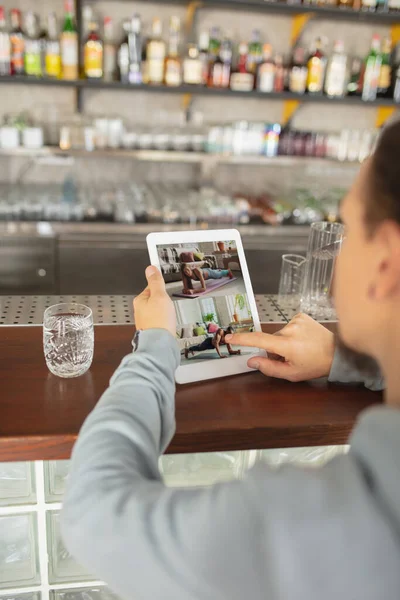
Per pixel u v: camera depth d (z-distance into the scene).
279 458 1.02
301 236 2.82
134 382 0.55
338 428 0.84
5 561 0.99
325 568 0.34
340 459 0.38
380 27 2.98
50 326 0.89
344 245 0.42
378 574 0.34
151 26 2.79
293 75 2.74
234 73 2.71
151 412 0.52
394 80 2.88
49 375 0.92
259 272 2.77
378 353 0.42
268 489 0.36
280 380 0.95
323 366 0.92
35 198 2.72
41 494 0.95
